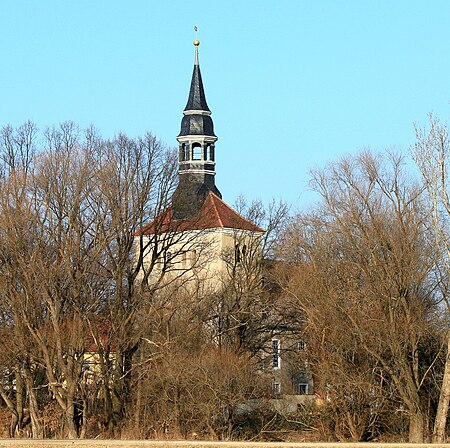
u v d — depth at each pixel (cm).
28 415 6450
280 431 6378
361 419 6184
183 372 6325
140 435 6119
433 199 6288
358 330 6156
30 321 6119
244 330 8169
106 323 6494
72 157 6334
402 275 6203
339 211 6412
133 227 6588
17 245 6066
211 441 5459
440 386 6350
